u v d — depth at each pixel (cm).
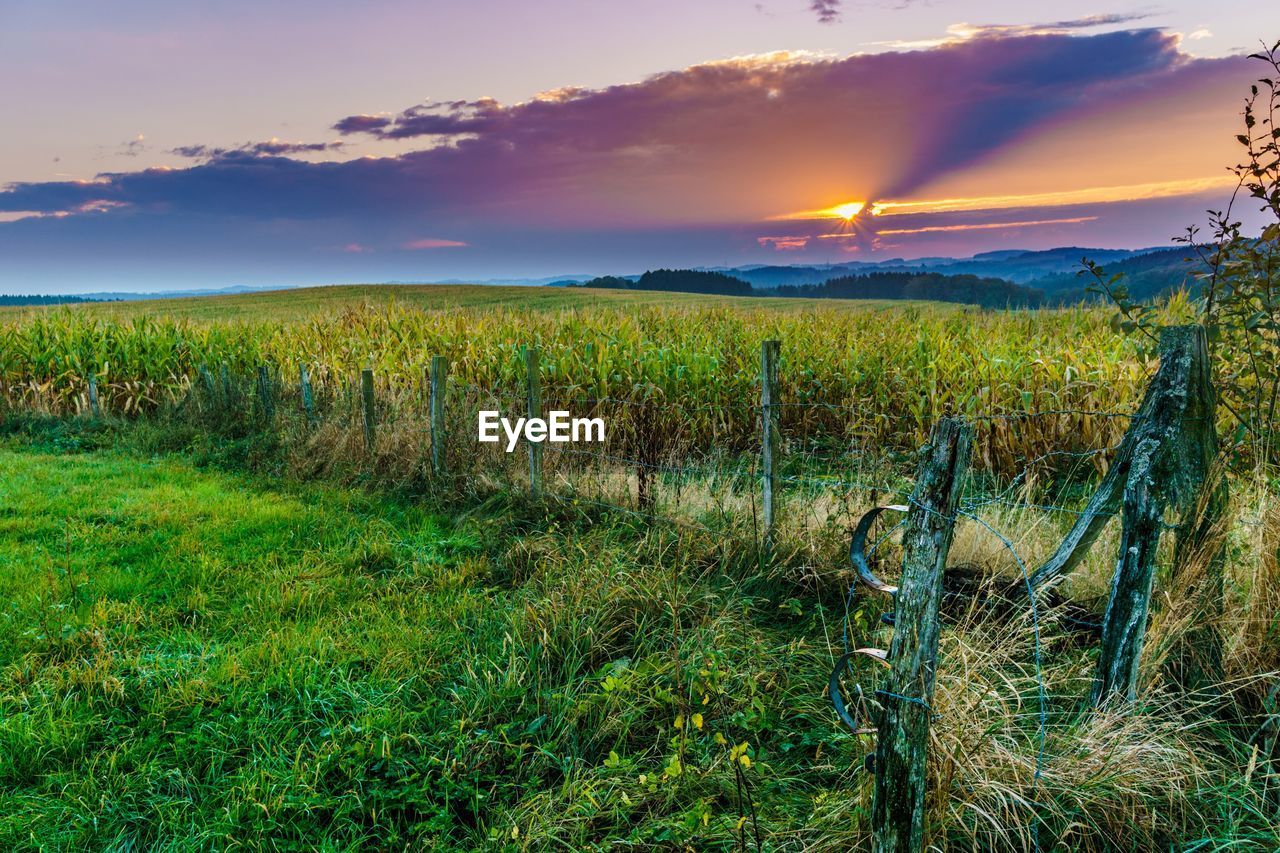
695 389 1007
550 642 440
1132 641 333
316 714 393
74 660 435
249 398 1162
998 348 1022
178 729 378
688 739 354
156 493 806
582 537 629
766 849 287
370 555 616
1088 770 295
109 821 320
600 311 1767
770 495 551
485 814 328
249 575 568
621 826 312
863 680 387
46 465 968
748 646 436
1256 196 446
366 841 315
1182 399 326
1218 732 332
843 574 505
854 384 1029
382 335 1495
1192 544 339
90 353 1380
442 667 436
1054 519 565
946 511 223
